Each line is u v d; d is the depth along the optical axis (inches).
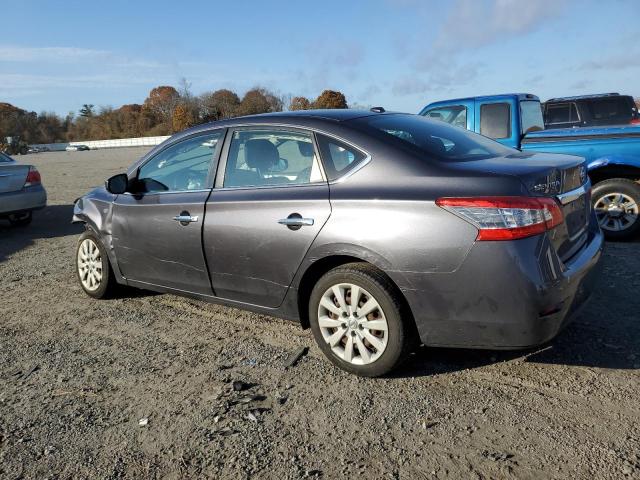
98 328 185.5
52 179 804.0
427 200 123.0
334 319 141.3
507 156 145.8
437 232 121.3
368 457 108.2
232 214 155.4
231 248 156.0
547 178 124.3
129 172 196.1
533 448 107.5
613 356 142.3
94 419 127.8
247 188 157.2
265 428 120.0
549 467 101.7
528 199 117.2
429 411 122.6
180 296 195.6
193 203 166.2
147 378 146.8
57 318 197.5
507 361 143.1
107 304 209.5
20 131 4633.4
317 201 138.5
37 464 111.7
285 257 144.6
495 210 116.3
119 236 192.9
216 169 166.7
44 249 317.7
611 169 265.9
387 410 124.1
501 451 107.3
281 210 144.9
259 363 151.8
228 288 161.9
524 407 121.8
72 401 136.6
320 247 137.3
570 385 129.6
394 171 132.3
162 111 4266.7
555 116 367.2
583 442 108.3
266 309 155.6
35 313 204.4
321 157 143.9
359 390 133.6
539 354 145.8
